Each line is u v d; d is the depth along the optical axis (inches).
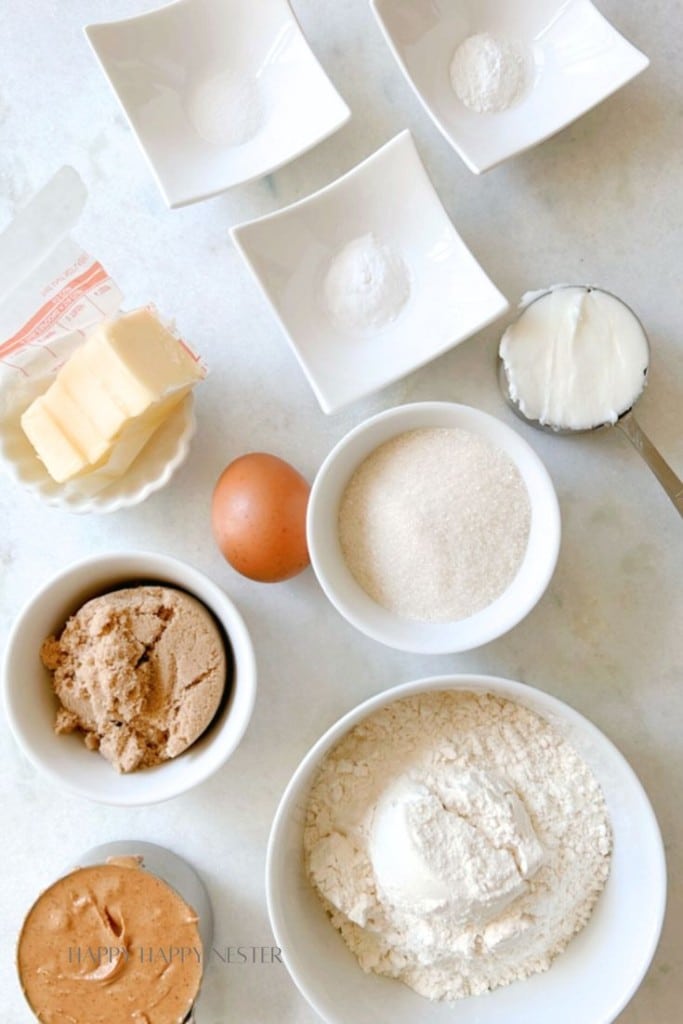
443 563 18.7
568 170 20.2
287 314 19.4
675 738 20.0
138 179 20.5
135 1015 18.1
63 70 20.6
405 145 18.9
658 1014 20.1
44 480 19.3
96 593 19.2
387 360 19.4
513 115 19.6
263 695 20.3
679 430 20.1
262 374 20.3
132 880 18.2
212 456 20.3
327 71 20.4
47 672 18.9
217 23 19.6
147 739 18.5
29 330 19.3
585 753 18.7
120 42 19.2
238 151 19.8
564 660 20.1
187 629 18.6
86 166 20.5
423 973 19.0
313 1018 20.4
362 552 19.2
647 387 20.1
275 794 20.3
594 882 18.9
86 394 18.3
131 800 18.0
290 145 19.5
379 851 18.3
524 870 17.9
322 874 18.8
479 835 18.0
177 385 18.4
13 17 20.6
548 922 18.5
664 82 20.1
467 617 18.9
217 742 18.3
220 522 18.9
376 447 19.3
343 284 19.6
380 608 19.1
